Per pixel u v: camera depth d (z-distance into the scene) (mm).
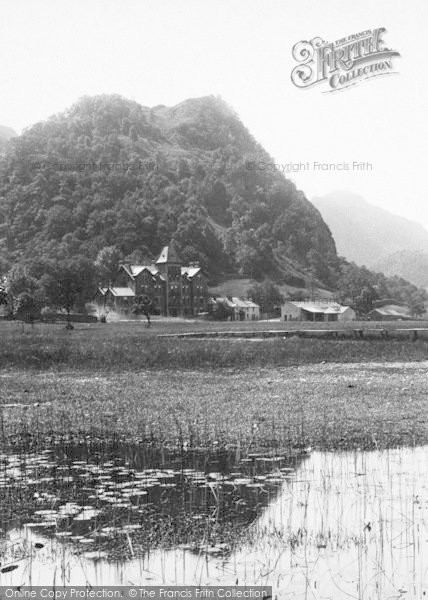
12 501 13945
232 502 13891
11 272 152375
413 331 66125
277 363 48094
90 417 24297
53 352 48125
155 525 12516
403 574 10359
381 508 13555
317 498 14172
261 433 21172
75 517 12961
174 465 17156
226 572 10500
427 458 17828
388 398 28906
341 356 52250
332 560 10969
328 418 23781
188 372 42375
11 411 25891
